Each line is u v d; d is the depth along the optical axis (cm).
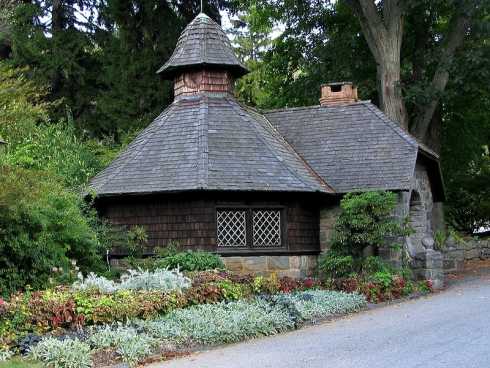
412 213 1831
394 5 2308
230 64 1783
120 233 1580
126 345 894
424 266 1588
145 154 1634
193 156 1578
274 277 1363
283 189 1548
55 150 1844
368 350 883
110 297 1063
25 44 2592
